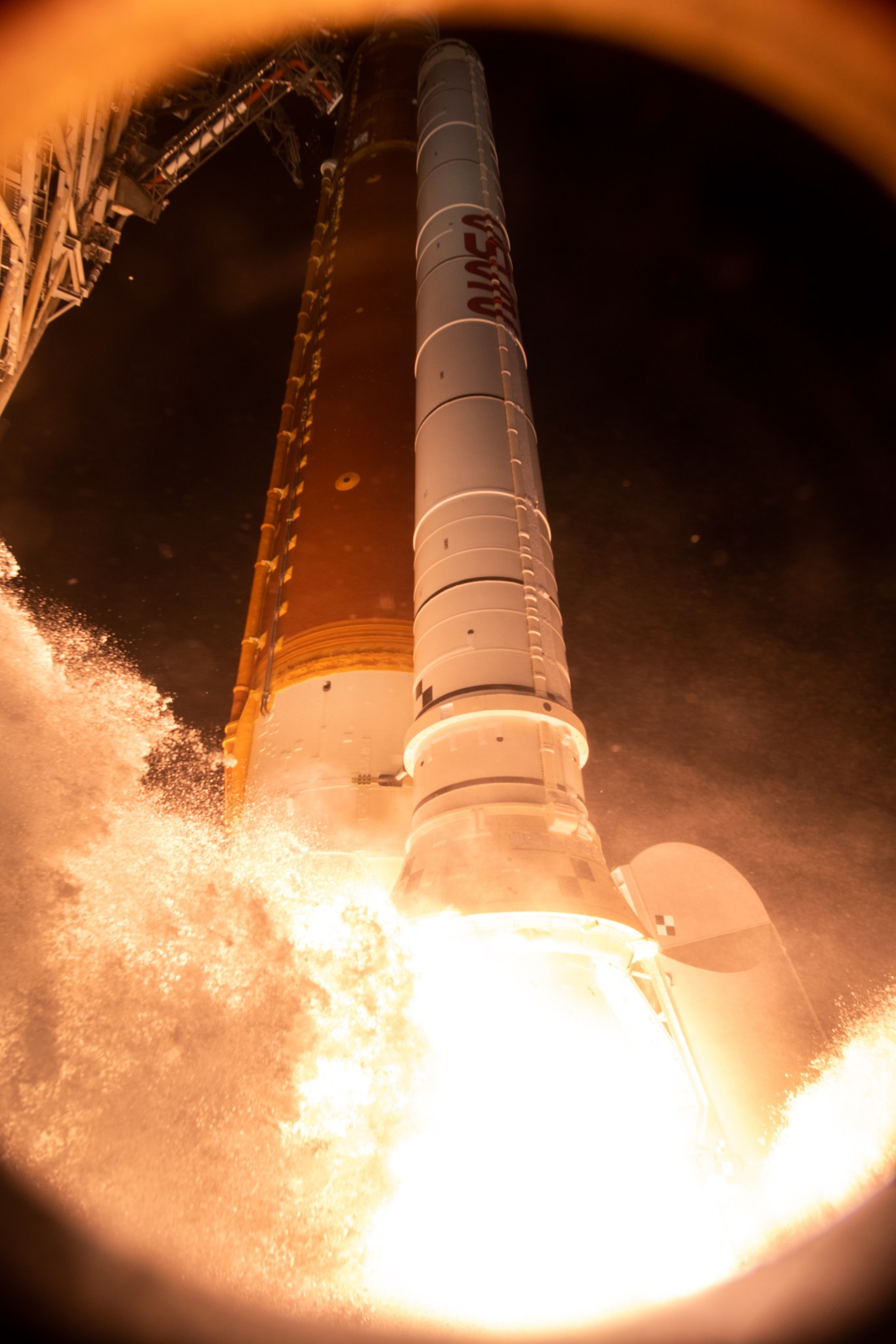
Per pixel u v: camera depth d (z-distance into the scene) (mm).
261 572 23781
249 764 20453
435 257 21281
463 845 13227
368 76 34281
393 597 20719
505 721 14359
